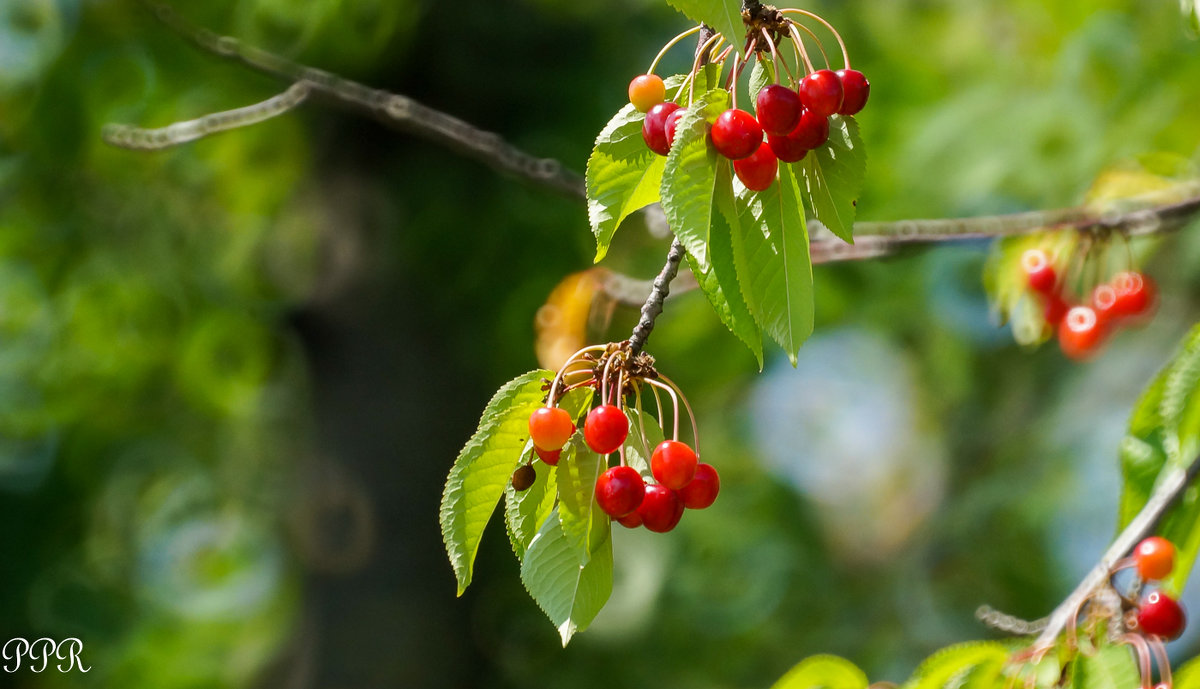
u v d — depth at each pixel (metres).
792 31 2.42
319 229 8.60
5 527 10.73
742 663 10.21
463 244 8.41
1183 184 5.45
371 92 4.78
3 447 11.00
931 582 10.77
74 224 10.01
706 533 10.37
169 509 11.89
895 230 5.04
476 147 4.80
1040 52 8.84
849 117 2.42
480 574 9.28
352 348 8.45
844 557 12.42
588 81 8.62
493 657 9.11
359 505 8.27
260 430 11.76
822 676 3.31
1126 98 7.79
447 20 8.32
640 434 2.57
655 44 8.99
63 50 8.70
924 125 8.65
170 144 4.62
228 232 10.42
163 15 4.63
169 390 11.30
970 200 8.42
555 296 5.32
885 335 10.66
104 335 10.67
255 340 10.95
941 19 9.40
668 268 2.49
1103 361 10.01
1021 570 10.14
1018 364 10.64
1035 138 8.04
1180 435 3.55
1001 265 5.65
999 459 10.38
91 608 11.03
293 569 11.38
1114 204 5.44
